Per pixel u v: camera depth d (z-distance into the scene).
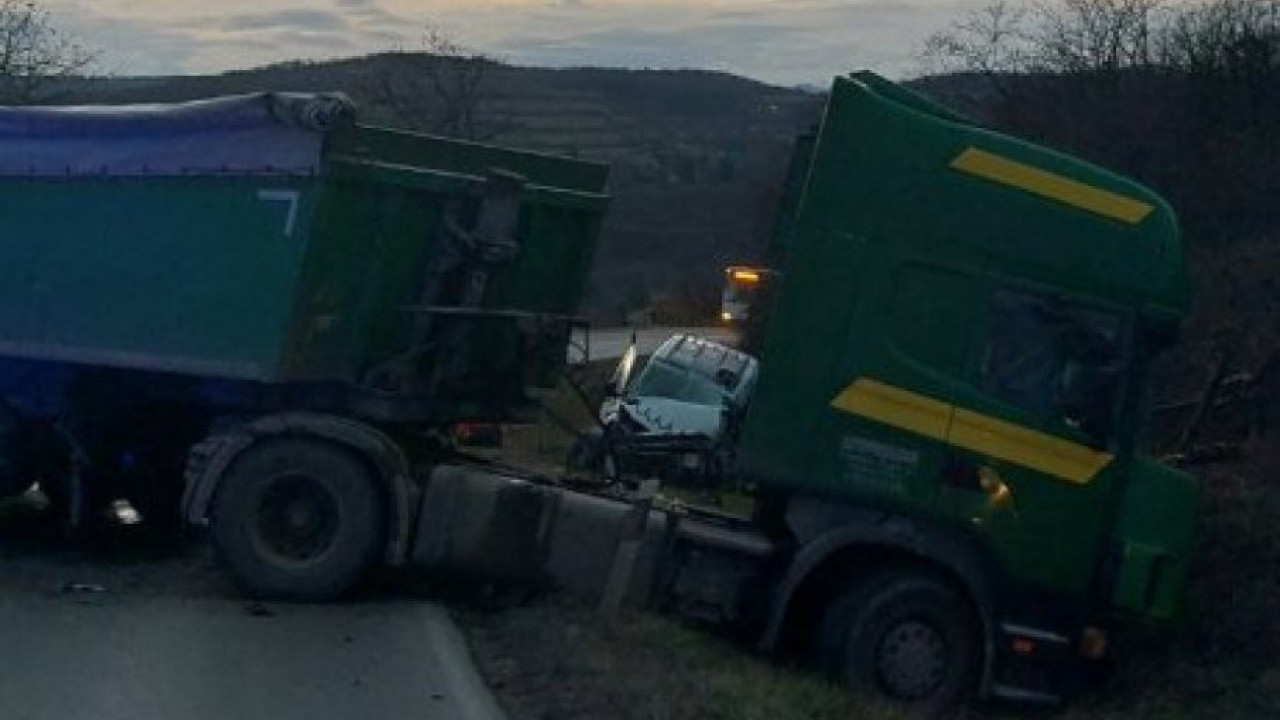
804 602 11.15
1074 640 11.03
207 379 12.55
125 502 13.67
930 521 10.83
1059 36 37.06
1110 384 10.80
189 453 12.62
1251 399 15.05
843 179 10.76
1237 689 11.14
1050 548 10.84
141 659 9.78
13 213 12.68
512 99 61.25
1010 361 10.81
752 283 13.09
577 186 13.87
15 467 13.32
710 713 8.77
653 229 53.66
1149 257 10.77
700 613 11.34
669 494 12.94
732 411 12.39
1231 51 20.92
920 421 10.77
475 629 11.04
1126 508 11.00
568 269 13.82
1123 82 22.38
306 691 9.19
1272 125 19.95
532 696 9.30
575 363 13.84
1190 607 12.09
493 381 13.07
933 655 10.90
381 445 11.65
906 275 10.75
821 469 10.80
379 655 10.13
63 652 9.90
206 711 8.70
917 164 10.75
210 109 11.84
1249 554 12.36
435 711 8.86
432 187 12.31
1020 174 10.81
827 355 10.77
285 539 11.64
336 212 11.77
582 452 14.22
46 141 12.52
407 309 12.41
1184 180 19.33
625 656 10.01
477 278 12.67
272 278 11.82
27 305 12.71
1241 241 18.06
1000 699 10.89
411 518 11.70
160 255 12.23
